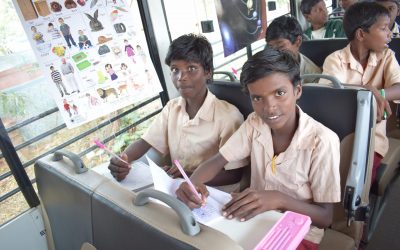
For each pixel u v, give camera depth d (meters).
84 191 0.75
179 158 1.47
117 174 1.30
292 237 0.71
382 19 1.45
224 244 0.53
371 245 1.55
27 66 1.34
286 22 1.74
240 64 2.54
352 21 1.52
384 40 1.48
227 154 1.19
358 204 1.15
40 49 1.33
